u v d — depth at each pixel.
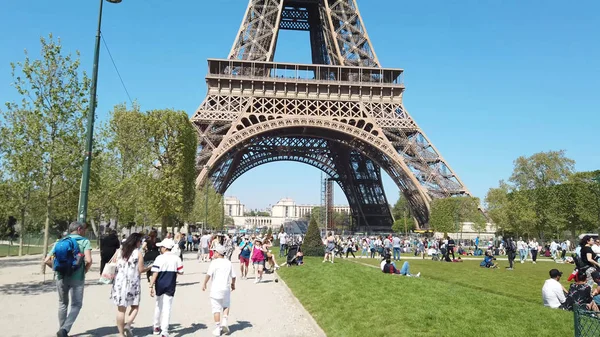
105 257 29.33
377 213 125.50
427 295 26.41
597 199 94.81
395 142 92.69
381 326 18.55
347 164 126.69
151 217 80.88
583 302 21.73
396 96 97.00
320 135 103.62
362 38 102.38
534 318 20.11
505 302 24.42
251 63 93.62
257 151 122.88
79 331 18.31
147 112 69.75
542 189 106.75
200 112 88.06
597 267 24.81
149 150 67.56
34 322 19.61
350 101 95.19
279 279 38.03
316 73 100.75
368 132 90.81
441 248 71.88
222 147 83.19
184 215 78.12
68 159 34.75
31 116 34.16
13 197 52.53
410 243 103.00
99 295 27.81
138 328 19.34
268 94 93.19
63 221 105.94
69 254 17.27
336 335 17.81
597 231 101.25
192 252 82.75
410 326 18.36
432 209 88.50
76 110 35.56
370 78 98.06
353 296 25.56
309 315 22.16
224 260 19.05
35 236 104.62
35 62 34.47
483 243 112.25
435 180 91.38
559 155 132.50
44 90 34.88
